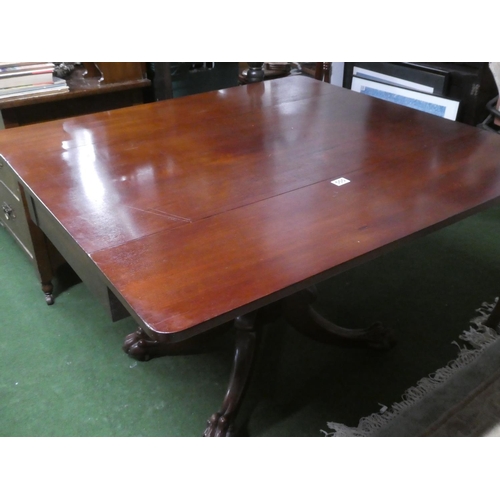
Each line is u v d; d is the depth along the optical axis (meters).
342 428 1.22
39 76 1.61
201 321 0.68
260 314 1.25
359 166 1.12
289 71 2.42
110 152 1.17
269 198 0.99
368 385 1.34
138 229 0.88
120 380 1.35
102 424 1.23
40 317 1.55
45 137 1.24
